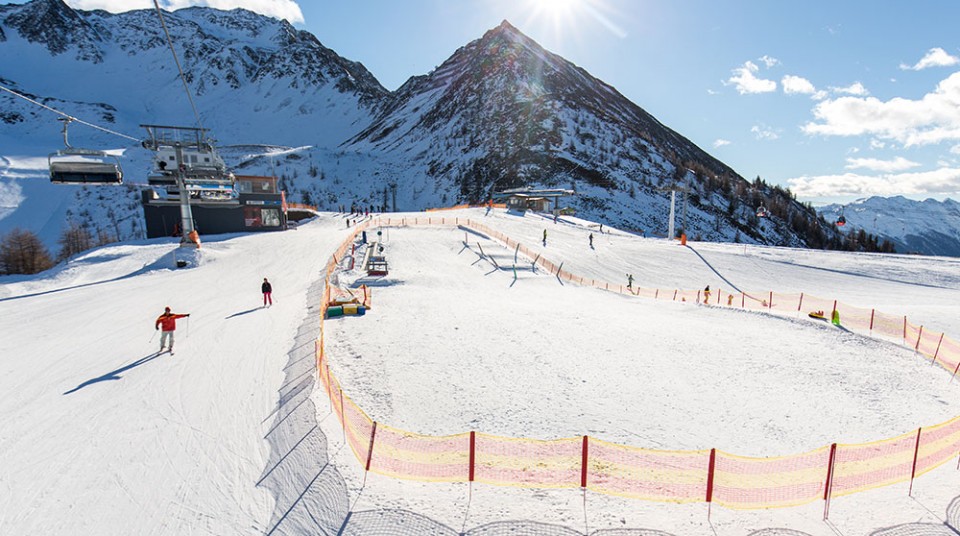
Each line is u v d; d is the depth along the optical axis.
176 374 15.66
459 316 26.30
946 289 41.31
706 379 18.64
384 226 60.38
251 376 15.62
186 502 9.58
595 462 11.62
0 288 31.58
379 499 9.88
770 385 18.28
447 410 14.85
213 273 33.97
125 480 10.13
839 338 24.97
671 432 14.15
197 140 39.94
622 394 16.88
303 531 9.02
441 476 10.74
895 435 14.55
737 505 10.10
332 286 30.53
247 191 59.62
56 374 15.46
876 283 43.44
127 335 19.69
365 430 12.60
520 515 9.55
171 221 53.62
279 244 45.47
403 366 18.25
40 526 8.74
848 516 9.91
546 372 18.56
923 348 23.64
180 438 11.80
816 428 14.85
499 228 62.88
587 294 36.59
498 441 12.52
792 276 45.81
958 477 11.54
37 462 10.60
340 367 17.62
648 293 40.09
